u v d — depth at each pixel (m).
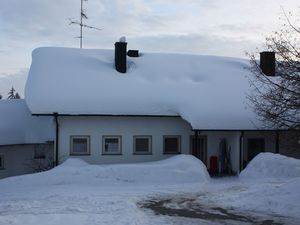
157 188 20.36
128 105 26.22
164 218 13.31
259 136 28.08
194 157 24.88
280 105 15.70
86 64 29.44
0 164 28.17
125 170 22.77
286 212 14.33
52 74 27.67
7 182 21.69
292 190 16.55
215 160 27.28
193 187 20.67
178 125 26.84
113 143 26.14
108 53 31.69
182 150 26.86
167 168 23.19
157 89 27.56
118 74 28.78
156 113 26.19
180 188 20.34
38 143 28.48
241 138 26.58
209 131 27.05
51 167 27.02
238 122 26.14
